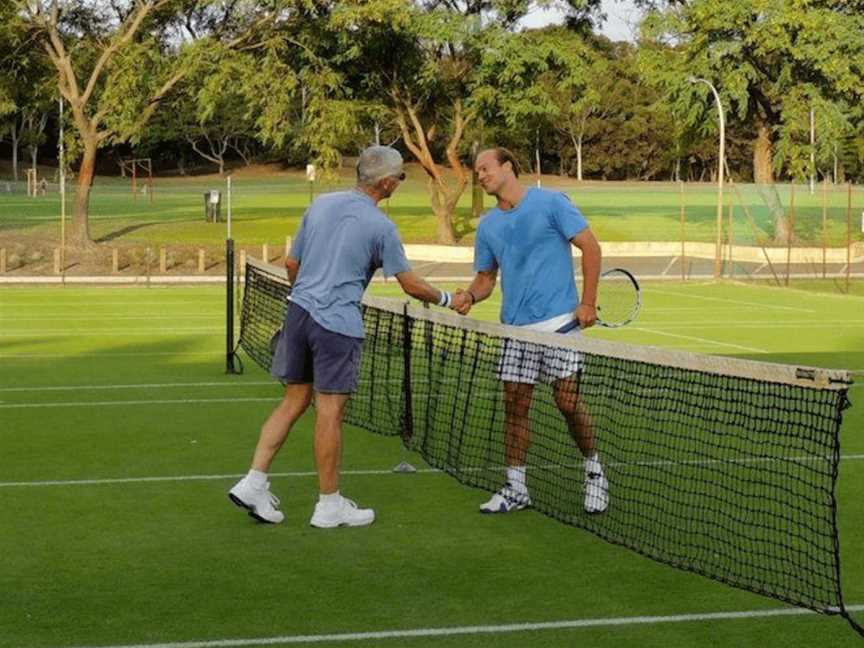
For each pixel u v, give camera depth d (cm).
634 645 636
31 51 4609
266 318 1822
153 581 746
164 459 1129
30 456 1142
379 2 4369
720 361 748
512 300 912
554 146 11488
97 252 4412
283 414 879
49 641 639
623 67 11062
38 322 2583
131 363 1866
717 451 1119
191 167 13000
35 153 10794
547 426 1227
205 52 4325
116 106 4297
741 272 4203
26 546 827
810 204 6638
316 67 4575
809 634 654
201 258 4119
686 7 5053
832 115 4859
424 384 1555
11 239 4631
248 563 784
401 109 5003
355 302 848
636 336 2322
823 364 1894
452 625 665
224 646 632
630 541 828
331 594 720
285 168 12612
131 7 4481
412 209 6831
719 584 739
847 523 887
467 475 1043
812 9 4791
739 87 4834
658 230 5572
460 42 4662
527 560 790
